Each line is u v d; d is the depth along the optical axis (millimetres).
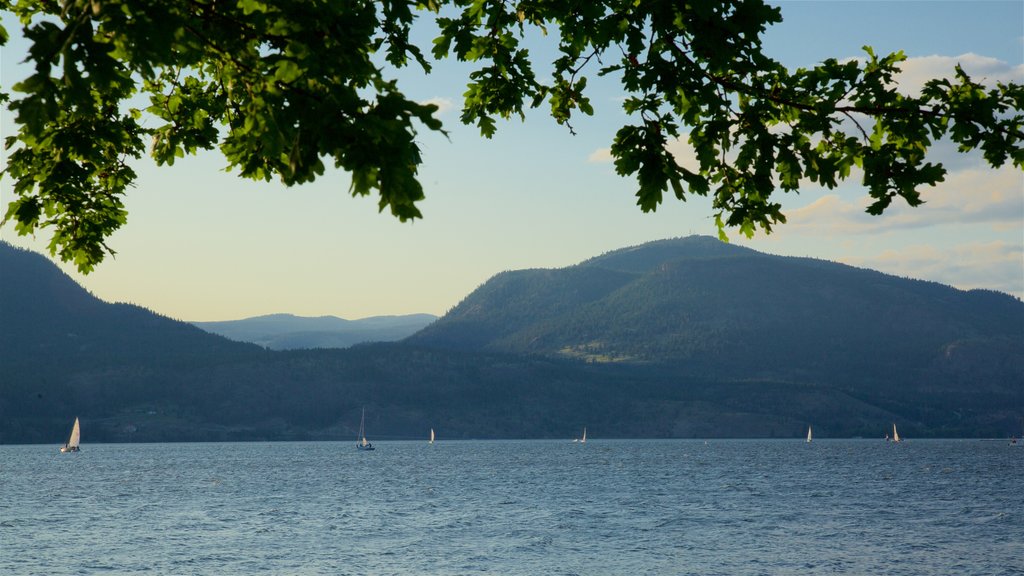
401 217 8031
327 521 104688
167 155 14141
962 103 11117
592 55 13719
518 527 97625
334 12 8406
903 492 146500
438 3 11469
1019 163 11211
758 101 11180
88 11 7625
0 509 122938
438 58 13750
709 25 10352
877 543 84250
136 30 7664
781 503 126438
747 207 12227
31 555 78375
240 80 8852
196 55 8148
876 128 11508
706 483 170750
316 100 8289
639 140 11266
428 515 111250
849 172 11477
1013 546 81938
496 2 13234
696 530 94188
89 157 13750
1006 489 152500
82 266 15820
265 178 12766
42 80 7500
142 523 103875
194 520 107062
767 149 11273
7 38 8953
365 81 9828
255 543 85438
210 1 8438
